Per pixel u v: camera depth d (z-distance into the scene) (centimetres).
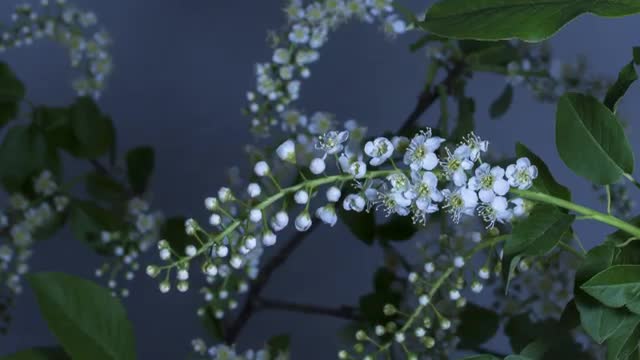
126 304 124
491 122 122
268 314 123
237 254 81
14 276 105
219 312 96
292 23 99
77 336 84
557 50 120
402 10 98
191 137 126
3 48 107
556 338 85
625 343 81
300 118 98
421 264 100
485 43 101
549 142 120
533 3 77
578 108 80
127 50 126
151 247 122
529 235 78
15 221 106
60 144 106
